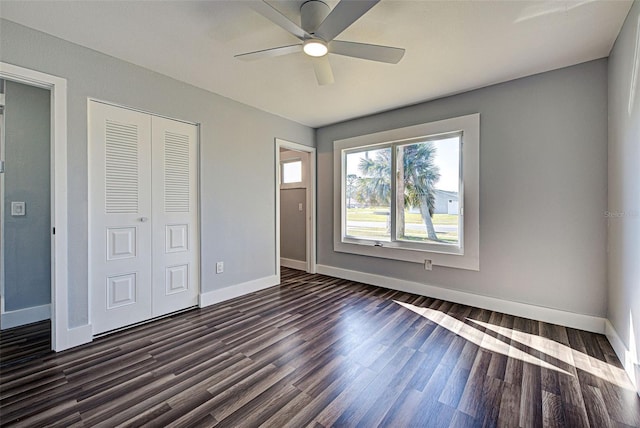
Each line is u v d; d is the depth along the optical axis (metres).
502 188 2.81
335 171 4.20
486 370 1.86
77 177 2.18
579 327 2.46
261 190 3.63
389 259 3.69
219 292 3.17
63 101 2.10
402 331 2.43
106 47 2.21
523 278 2.73
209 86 2.91
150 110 2.58
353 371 1.85
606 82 2.31
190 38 2.09
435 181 3.32
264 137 3.65
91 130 2.26
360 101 3.29
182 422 1.41
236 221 3.34
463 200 3.06
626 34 1.83
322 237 4.42
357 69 2.53
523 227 2.71
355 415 1.47
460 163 3.13
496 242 2.86
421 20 1.86
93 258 2.29
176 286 2.84
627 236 1.87
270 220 3.76
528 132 2.67
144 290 2.61
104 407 1.52
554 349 2.12
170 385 1.71
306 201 4.71
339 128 4.16
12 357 2.01
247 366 1.91
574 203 2.47
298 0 1.70
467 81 2.77
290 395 1.62
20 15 1.82
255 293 3.48
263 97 3.20
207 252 3.06
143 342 2.24
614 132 2.13
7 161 2.54
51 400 1.57
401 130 3.50
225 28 1.98
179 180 2.84
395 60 1.91
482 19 1.85
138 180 2.55
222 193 3.19
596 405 1.53
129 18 1.86
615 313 2.12
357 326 2.53
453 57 2.33
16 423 1.40
